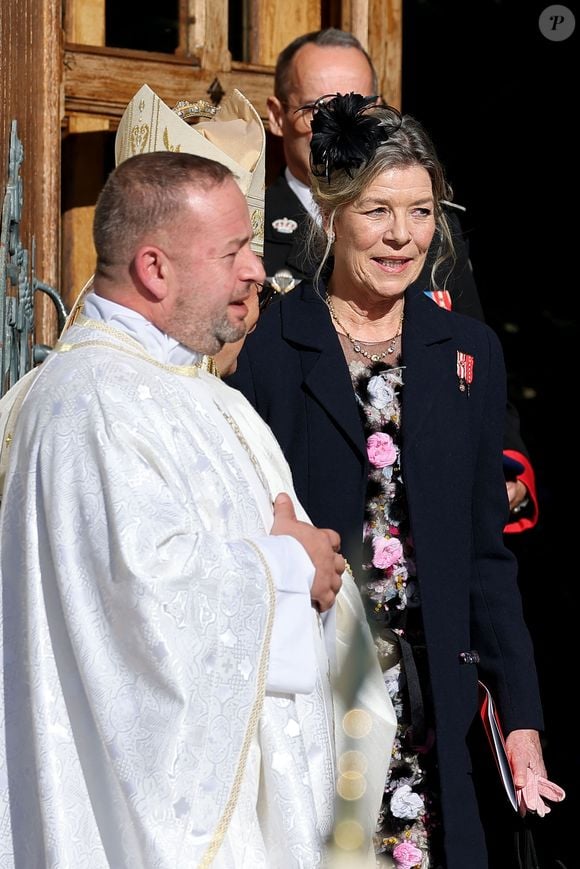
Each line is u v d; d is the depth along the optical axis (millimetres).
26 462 8664
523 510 14164
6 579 8703
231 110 11453
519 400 23250
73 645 8305
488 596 11297
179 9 15594
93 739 8445
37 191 13281
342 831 9609
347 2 16359
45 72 13297
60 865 8242
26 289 12430
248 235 9203
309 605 8898
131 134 11016
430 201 10828
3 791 8547
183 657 8203
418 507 10711
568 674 21984
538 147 23453
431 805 10750
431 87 23484
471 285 14180
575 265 23453
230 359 10352
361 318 11258
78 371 8789
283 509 9422
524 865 10953
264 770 8836
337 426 10852
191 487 8750
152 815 8195
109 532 8289
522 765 11023
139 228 8930
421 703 10633
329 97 13453
